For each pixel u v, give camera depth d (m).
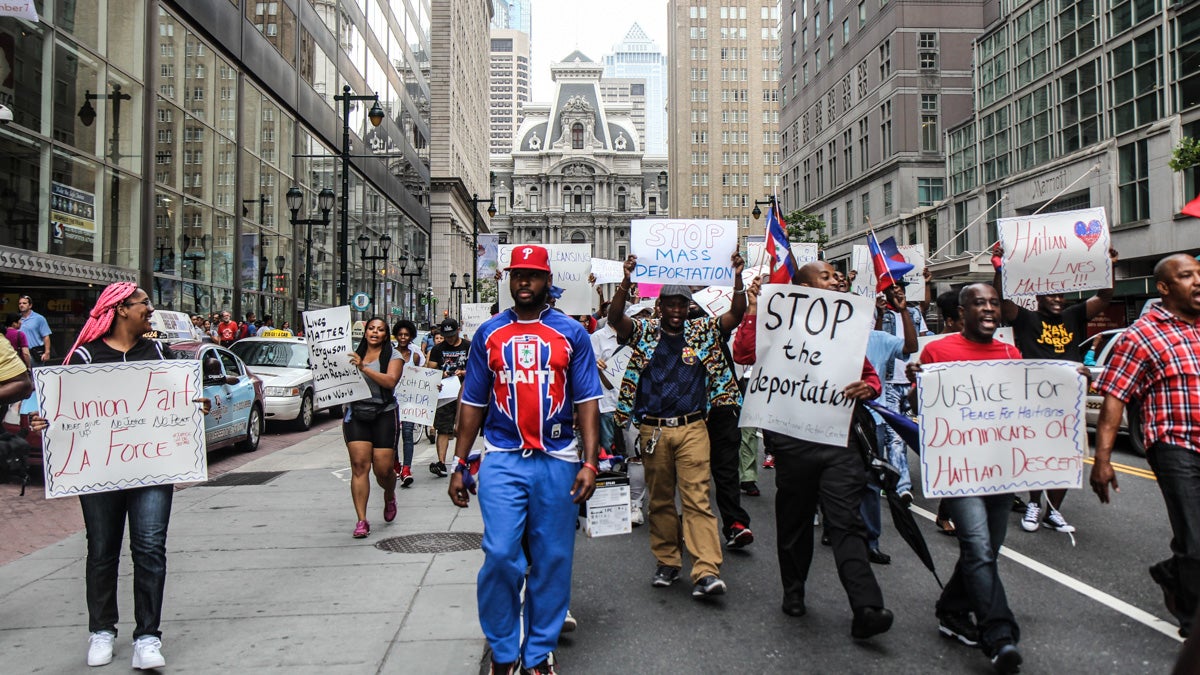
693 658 4.42
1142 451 11.02
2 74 15.55
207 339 18.20
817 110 61.22
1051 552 6.43
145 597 4.30
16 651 4.51
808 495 4.86
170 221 21.89
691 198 127.25
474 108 92.19
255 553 6.64
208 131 24.17
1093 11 31.31
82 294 18.81
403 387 9.77
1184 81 26.86
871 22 51.34
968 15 47.91
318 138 34.69
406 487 9.91
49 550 6.88
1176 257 4.39
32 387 4.37
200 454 4.45
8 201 15.73
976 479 4.40
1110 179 30.31
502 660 3.97
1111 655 4.35
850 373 4.67
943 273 36.78
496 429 4.14
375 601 5.35
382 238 33.62
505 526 3.95
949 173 43.88
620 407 5.72
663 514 5.75
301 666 4.26
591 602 5.45
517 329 4.16
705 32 128.62
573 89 160.25
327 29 35.41
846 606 5.26
